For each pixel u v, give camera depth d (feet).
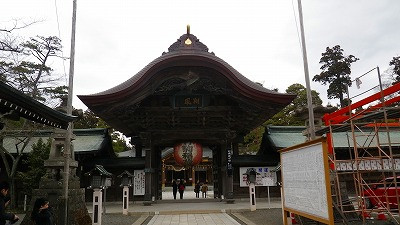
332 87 163.73
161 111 72.08
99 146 80.18
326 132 45.85
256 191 82.28
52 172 40.91
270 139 87.92
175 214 57.06
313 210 25.77
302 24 49.93
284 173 34.50
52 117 32.78
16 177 72.64
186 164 78.38
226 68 66.95
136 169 80.33
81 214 42.01
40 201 22.98
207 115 74.38
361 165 36.99
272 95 67.56
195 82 69.00
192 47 71.56
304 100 148.77
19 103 27.86
